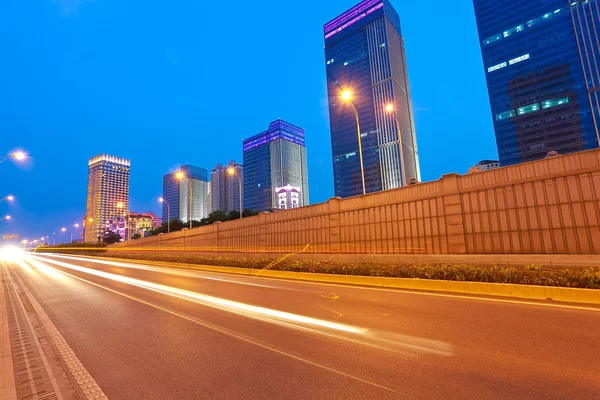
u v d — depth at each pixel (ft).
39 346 21.62
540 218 48.26
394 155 460.96
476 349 18.15
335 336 21.35
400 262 62.13
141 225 582.76
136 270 87.30
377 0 509.35
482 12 382.22
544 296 30.53
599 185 43.88
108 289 48.80
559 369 15.17
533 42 343.46
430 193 60.80
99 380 15.85
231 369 16.47
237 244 114.62
